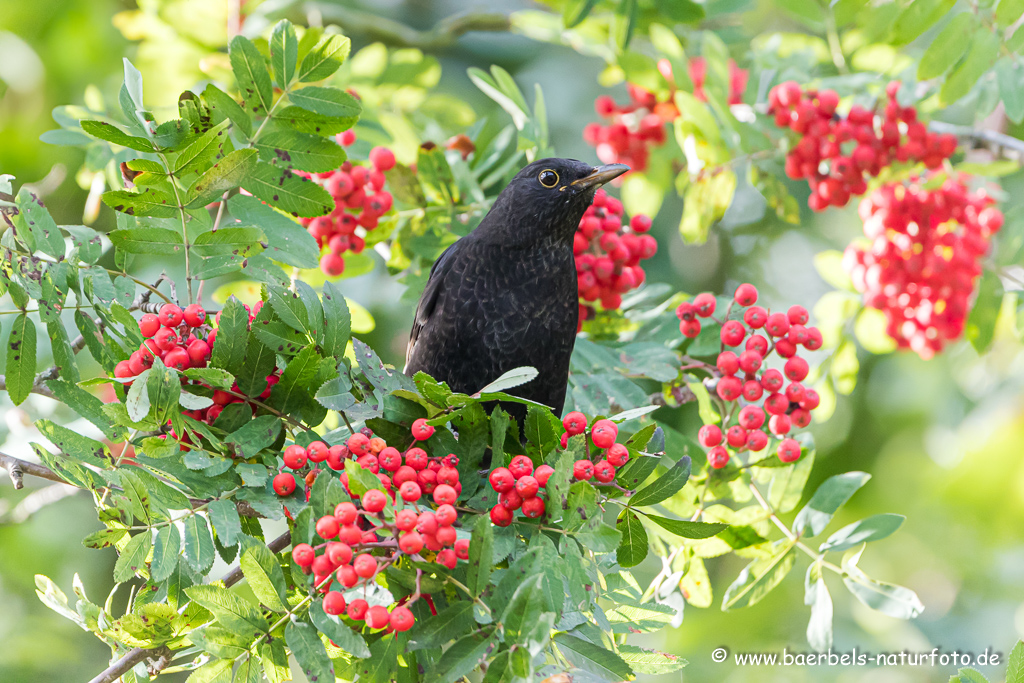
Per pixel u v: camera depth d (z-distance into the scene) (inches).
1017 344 471.8
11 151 514.9
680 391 345.7
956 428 534.9
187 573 215.2
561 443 218.7
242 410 217.5
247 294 366.9
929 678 519.5
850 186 387.9
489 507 214.7
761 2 466.6
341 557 182.5
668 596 291.9
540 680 193.0
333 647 218.7
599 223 349.4
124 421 200.4
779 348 297.0
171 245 237.8
